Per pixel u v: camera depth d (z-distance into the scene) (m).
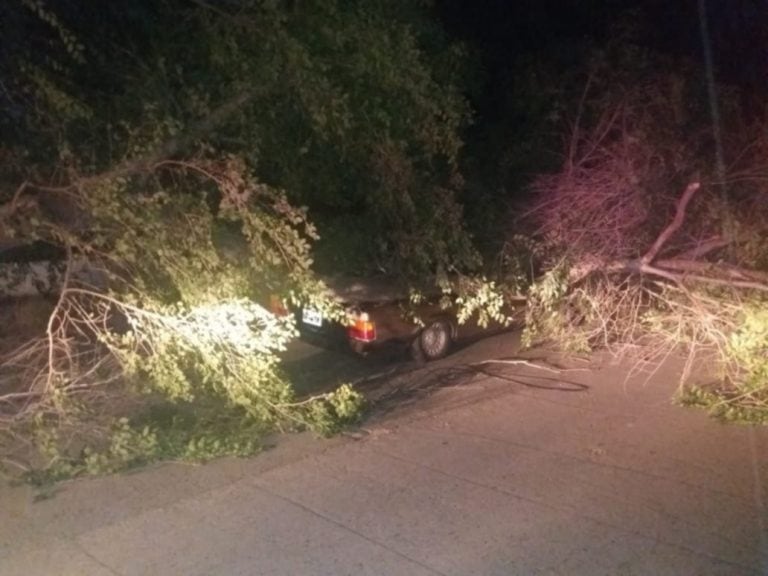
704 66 12.12
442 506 6.89
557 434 8.48
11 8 7.59
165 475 7.54
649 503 6.92
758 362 9.20
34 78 7.40
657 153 10.67
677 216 9.95
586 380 10.20
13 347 8.85
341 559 6.08
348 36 8.63
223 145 8.31
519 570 5.92
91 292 7.90
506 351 11.38
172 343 8.05
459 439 8.38
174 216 7.76
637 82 11.45
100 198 7.34
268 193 7.90
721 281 9.64
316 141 9.12
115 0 8.05
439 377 10.44
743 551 6.14
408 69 8.88
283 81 8.28
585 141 11.34
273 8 8.02
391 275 10.41
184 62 8.41
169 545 6.32
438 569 5.94
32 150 7.69
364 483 7.36
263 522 6.65
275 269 8.31
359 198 9.95
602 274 10.78
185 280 7.83
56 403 7.70
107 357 8.23
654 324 10.37
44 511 6.89
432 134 9.32
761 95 11.94
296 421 8.52
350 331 10.55
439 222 9.80
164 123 7.38
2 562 6.12
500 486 7.27
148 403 8.88
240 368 8.17
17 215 7.55
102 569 6.00
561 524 6.57
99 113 7.93
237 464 7.77
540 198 10.98
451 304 10.66
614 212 10.41
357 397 8.98
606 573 5.87
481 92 12.45
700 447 8.10
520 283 10.80
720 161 11.03
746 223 10.27
